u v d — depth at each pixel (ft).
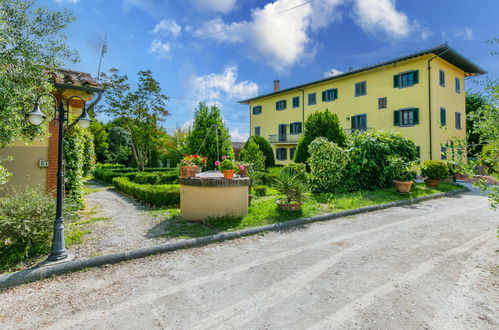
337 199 27.02
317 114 43.62
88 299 9.19
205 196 19.08
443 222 19.62
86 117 13.71
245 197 20.57
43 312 8.38
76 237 15.20
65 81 20.88
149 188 26.99
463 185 41.98
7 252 12.45
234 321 7.73
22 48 12.64
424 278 10.43
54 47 13.71
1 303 9.00
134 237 15.56
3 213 12.98
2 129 11.99
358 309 8.27
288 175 22.97
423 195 30.19
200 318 7.91
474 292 9.29
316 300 8.86
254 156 45.06
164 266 12.07
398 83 64.34
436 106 59.26
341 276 10.68
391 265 11.75
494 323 7.47
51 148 21.15
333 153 30.76
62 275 11.25
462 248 13.89
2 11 11.78
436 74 59.77
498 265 11.61
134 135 67.87
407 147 35.14
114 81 64.80
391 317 7.82
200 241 15.08
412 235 16.38
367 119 70.69
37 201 13.98
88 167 62.75
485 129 11.78
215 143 36.88
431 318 7.74
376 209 24.49
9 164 19.62
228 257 13.07
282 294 9.29
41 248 13.01
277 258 12.81
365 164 33.04
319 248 14.21
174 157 90.38
